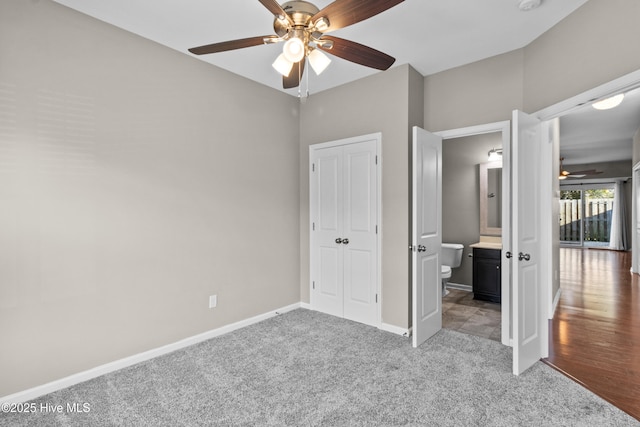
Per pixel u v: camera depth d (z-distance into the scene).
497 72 3.00
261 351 2.83
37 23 2.15
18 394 2.09
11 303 2.07
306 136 4.03
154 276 2.74
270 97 3.72
